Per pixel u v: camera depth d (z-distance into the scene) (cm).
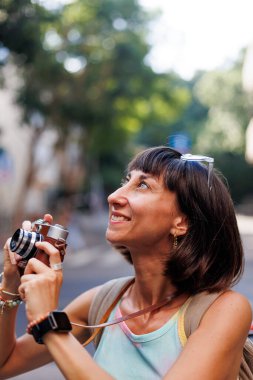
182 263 189
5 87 2130
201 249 191
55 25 2177
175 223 192
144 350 183
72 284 1353
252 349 194
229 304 180
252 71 2822
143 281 196
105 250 2309
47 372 595
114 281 211
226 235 193
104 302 205
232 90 4378
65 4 2261
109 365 189
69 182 3291
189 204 191
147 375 181
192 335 175
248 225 3838
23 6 1252
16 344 210
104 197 5144
